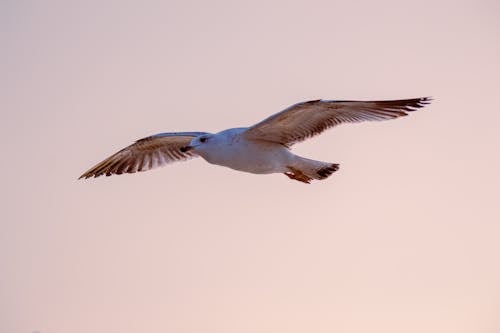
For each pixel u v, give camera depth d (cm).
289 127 1305
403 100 1271
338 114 1306
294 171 1380
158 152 1525
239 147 1329
